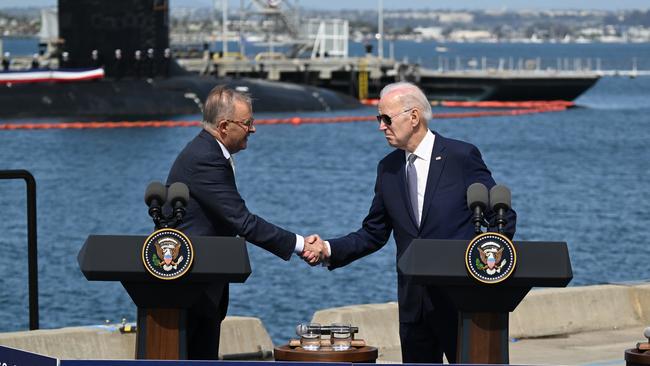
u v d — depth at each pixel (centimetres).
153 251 1083
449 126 12162
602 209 6328
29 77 11556
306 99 13300
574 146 10444
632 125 12862
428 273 1101
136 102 11712
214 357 1293
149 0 11694
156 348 1126
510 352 1789
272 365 1055
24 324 3403
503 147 10269
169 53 12106
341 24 16675
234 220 1280
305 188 7212
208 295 1194
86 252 1093
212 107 1280
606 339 1905
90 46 11594
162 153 9181
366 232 1388
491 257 1092
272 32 16512
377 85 15038
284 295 3750
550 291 1970
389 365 1116
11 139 9794
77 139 9881
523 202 6631
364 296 3759
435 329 1307
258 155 9212
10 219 5709
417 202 1338
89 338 1695
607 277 4294
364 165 8644
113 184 7444
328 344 1138
